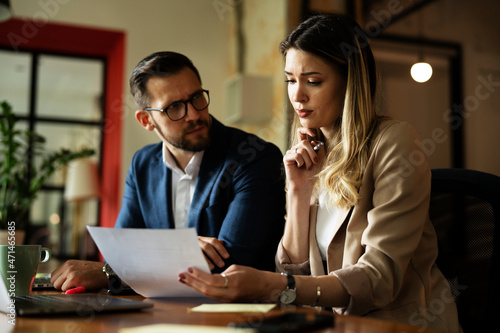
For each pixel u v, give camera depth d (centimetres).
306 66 126
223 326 74
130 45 460
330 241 124
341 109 130
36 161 473
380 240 108
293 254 134
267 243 155
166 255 99
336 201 123
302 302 99
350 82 126
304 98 128
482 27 253
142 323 78
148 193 172
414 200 112
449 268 123
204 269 96
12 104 486
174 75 160
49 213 482
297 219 134
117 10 459
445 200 127
